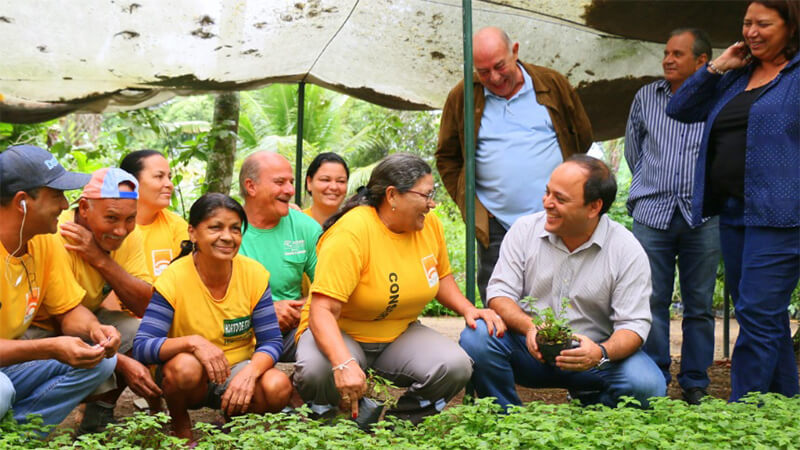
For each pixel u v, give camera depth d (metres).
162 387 4.58
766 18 4.63
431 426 4.28
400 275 4.67
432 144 18.56
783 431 4.01
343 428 3.93
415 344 4.76
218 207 4.53
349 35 7.37
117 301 5.34
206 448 3.84
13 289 4.22
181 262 4.71
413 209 4.52
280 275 5.55
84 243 4.66
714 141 5.00
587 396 4.99
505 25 7.51
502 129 5.96
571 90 6.15
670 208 5.76
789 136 4.66
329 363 4.53
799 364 7.65
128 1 6.37
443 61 7.76
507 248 5.08
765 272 4.74
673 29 7.29
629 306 4.77
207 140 10.09
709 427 3.91
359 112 21.47
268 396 4.57
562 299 4.79
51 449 3.76
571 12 7.14
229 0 6.65
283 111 19.98
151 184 5.38
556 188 4.64
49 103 6.84
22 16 6.19
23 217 4.11
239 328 4.77
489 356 4.83
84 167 10.59
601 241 4.80
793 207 4.64
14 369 4.24
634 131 6.13
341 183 6.34
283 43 7.16
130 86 6.98
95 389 4.49
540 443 3.68
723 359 8.47
